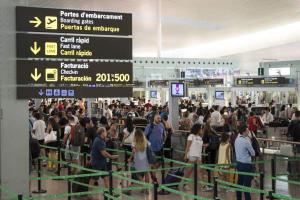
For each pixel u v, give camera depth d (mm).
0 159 8086
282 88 22703
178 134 15594
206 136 13273
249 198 9906
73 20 8375
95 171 9523
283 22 30344
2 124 8055
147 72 31250
